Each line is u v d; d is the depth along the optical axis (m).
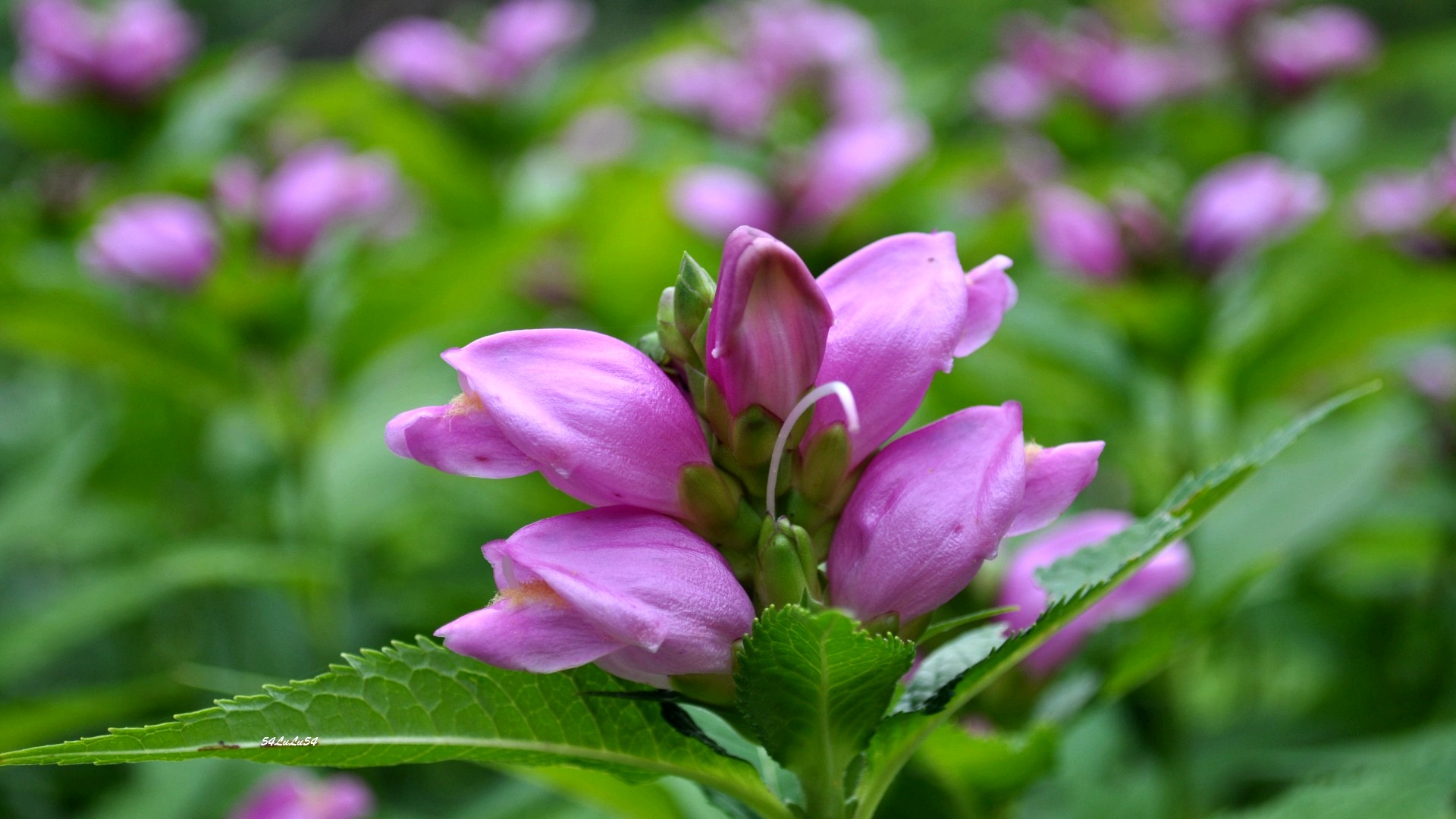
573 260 1.09
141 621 1.08
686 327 0.46
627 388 0.46
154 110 1.22
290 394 0.93
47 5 1.19
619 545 0.45
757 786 0.48
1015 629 0.53
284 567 0.84
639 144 1.43
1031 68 1.25
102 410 1.21
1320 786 0.52
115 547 1.15
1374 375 1.01
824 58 1.27
